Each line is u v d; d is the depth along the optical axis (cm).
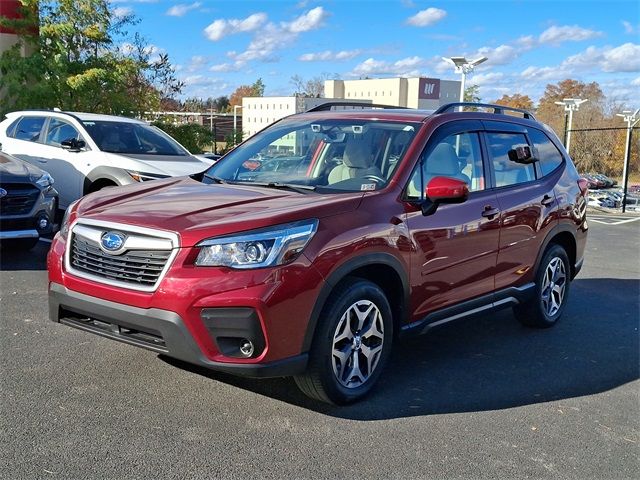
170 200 417
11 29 1706
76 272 391
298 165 483
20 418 365
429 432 380
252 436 361
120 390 409
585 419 414
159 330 355
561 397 448
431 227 443
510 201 527
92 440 345
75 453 331
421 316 454
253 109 5575
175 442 348
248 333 349
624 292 806
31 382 415
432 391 444
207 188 454
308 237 370
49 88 1612
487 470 341
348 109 564
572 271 641
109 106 1741
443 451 358
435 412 409
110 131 956
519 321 619
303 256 364
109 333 382
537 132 605
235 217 370
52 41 1689
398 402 421
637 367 520
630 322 659
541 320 605
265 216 367
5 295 610
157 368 446
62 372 434
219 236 355
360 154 466
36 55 1628
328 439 363
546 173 597
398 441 366
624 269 991
